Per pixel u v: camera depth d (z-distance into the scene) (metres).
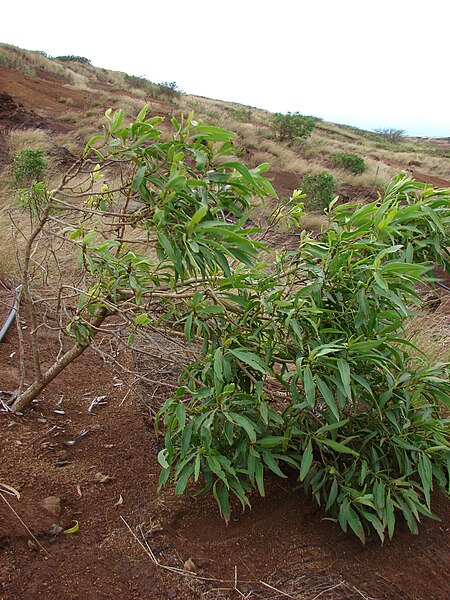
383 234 1.93
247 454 1.95
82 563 1.73
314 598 1.73
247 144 15.02
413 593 1.82
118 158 1.91
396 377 2.18
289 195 10.52
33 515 1.85
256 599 1.71
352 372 1.94
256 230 1.90
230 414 1.75
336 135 32.53
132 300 2.22
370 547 2.00
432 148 42.84
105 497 2.08
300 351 2.00
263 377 2.12
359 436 2.11
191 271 1.88
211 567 1.82
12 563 1.66
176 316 2.16
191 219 1.70
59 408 2.66
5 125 11.64
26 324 3.40
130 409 2.75
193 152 1.77
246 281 2.11
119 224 1.94
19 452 2.19
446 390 2.15
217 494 1.99
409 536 2.09
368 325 1.93
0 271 3.82
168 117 16.48
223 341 1.88
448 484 2.35
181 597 1.68
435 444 2.09
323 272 2.00
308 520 2.09
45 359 3.09
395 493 1.98
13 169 7.33
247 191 1.88
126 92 24.17
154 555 1.83
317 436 1.93
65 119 14.00
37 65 23.92
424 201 2.14
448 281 6.64
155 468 2.31
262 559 1.88
